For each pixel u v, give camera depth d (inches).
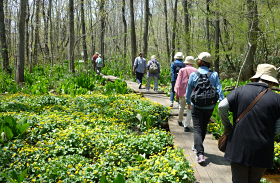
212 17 487.5
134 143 155.9
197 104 130.5
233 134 85.8
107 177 119.9
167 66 673.6
